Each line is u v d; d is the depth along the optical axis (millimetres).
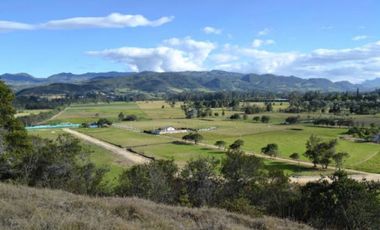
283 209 22219
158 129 172375
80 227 10984
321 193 20734
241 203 21312
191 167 30141
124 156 106375
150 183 27734
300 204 21781
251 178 29656
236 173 29688
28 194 16500
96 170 32750
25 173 29594
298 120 199375
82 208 14305
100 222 12016
